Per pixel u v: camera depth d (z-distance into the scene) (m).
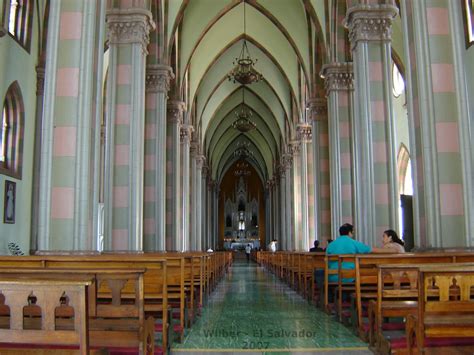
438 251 8.48
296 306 10.76
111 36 14.32
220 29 28.23
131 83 14.15
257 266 34.53
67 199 9.54
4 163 16.28
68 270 4.09
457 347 4.40
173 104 23.28
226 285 16.88
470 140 8.77
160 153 18.05
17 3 16.86
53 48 9.88
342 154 18.14
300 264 13.23
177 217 22.61
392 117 13.65
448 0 9.07
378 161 13.51
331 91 18.55
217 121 42.41
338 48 18.66
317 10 20.05
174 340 6.77
